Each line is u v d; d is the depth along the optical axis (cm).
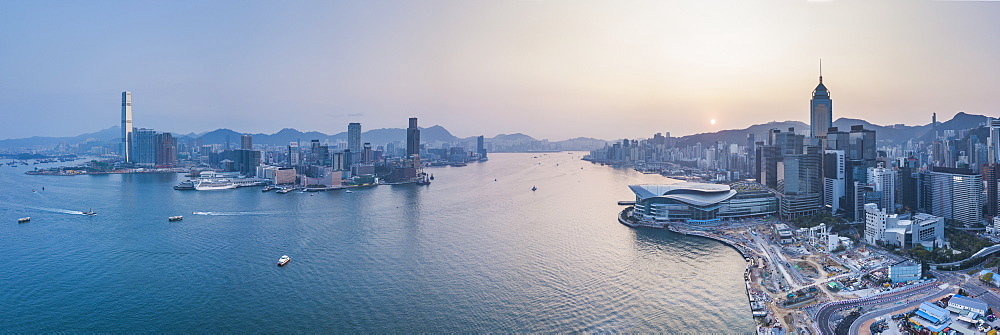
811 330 18612
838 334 18225
